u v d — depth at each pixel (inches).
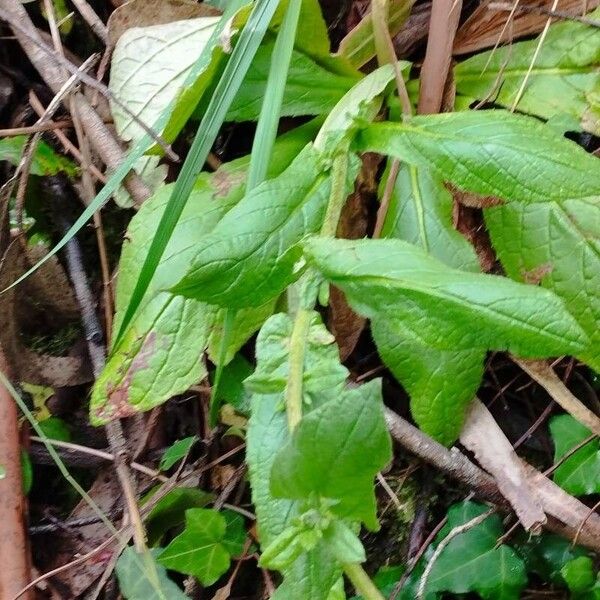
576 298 14.7
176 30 16.1
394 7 15.8
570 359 16.1
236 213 13.0
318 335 12.0
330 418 9.8
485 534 15.7
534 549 15.7
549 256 14.9
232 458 17.0
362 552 10.4
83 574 16.7
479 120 13.4
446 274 11.3
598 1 15.3
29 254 17.3
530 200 12.8
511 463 14.8
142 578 15.5
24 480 16.3
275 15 14.9
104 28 17.1
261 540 11.6
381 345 14.5
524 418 16.7
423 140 13.6
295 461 10.0
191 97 14.6
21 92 18.2
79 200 18.0
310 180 13.6
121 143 16.6
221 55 14.5
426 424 14.6
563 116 15.2
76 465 17.5
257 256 12.9
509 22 15.6
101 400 14.6
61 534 17.2
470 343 11.4
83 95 17.0
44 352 18.0
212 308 14.7
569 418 15.9
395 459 16.7
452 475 15.2
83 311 17.4
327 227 13.2
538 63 15.6
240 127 17.4
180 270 14.6
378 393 9.8
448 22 15.2
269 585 16.0
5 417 15.7
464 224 15.8
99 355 17.1
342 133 14.0
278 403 11.9
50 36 17.6
